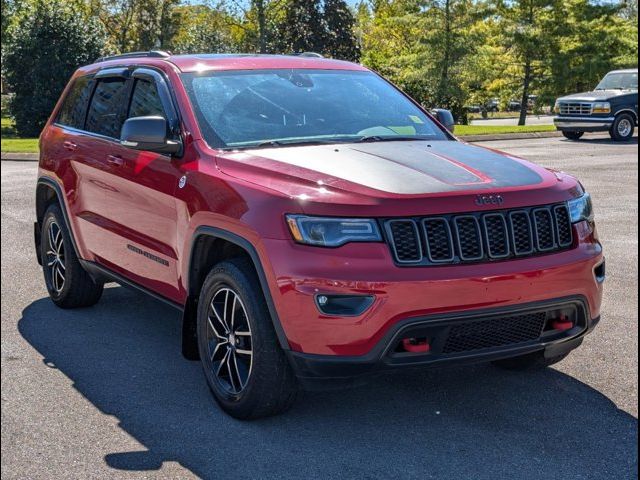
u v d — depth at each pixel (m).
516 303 3.97
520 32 43.75
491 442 4.03
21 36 34.25
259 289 4.10
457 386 4.78
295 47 44.56
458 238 3.91
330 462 3.85
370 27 62.12
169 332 5.99
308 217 3.87
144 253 5.27
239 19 46.00
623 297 6.68
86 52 34.72
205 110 4.99
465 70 41.09
